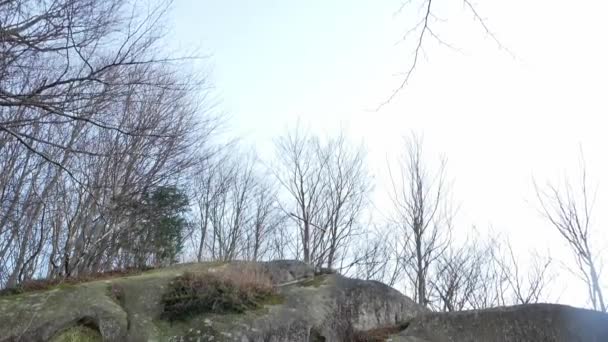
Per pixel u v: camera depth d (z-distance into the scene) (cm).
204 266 1041
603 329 880
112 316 775
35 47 537
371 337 886
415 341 873
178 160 1455
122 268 1205
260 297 886
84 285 859
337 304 937
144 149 1043
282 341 798
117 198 1015
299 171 2341
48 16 561
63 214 1168
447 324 905
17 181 1084
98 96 598
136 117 1018
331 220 2230
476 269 1977
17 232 1119
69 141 985
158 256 1468
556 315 896
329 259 2128
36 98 555
